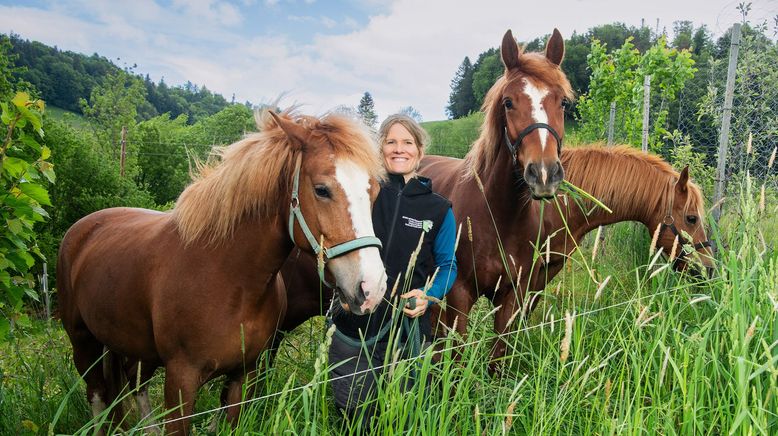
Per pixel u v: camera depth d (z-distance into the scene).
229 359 2.27
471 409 2.27
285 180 2.15
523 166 2.99
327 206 2.01
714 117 5.50
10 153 2.42
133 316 2.44
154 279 2.31
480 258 3.32
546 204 3.71
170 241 2.34
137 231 2.64
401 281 2.42
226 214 2.16
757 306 2.24
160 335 2.27
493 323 3.65
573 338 2.48
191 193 2.32
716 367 2.01
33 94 13.57
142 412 3.07
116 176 10.14
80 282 2.79
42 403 2.79
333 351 2.44
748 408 1.78
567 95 3.17
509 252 3.31
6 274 2.42
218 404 3.19
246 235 2.20
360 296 1.94
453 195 3.61
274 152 2.13
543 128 2.97
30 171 2.41
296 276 3.19
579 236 4.13
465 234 3.34
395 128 2.55
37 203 2.50
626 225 5.55
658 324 2.36
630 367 2.49
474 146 3.59
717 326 2.20
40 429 2.66
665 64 7.50
